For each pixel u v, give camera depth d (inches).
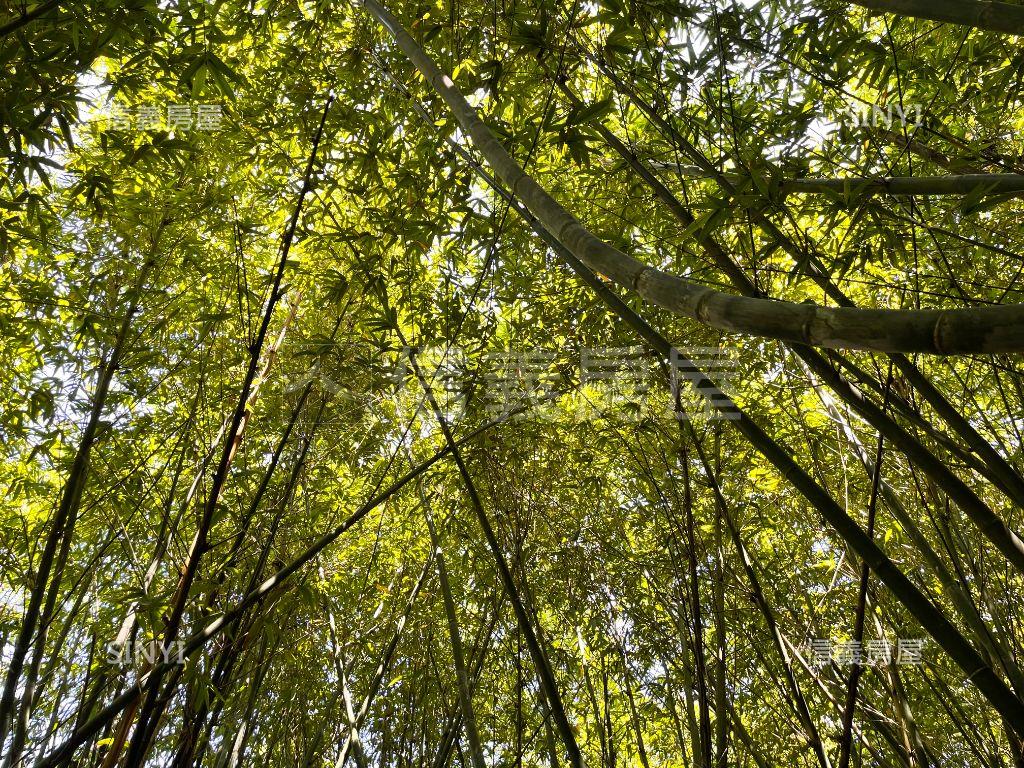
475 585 197.0
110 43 95.7
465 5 118.0
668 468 162.4
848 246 108.3
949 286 123.1
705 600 175.6
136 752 94.1
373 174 135.5
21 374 139.3
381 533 196.9
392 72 134.3
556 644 205.0
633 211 146.5
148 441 153.6
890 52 109.2
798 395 159.0
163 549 121.7
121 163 108.2
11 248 109.1
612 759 176.7
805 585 182.1
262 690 169.0
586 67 134.6
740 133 114.9
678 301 43.5
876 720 154.5
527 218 110.7
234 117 133.2
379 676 161.5
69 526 111.2
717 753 135.9
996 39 110.4
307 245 142.9
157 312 134.2
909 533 116.9
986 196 80.8
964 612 107.9
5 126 95.7
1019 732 66.1
